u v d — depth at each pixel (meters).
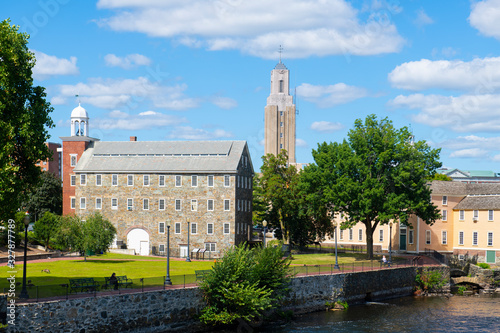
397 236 98.88
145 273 60.38
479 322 55.47
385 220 75.44
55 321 40.53
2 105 42.19
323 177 82.12
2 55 42.78
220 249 87.00
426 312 60.38
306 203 90.44
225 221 87.12
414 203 78.06
